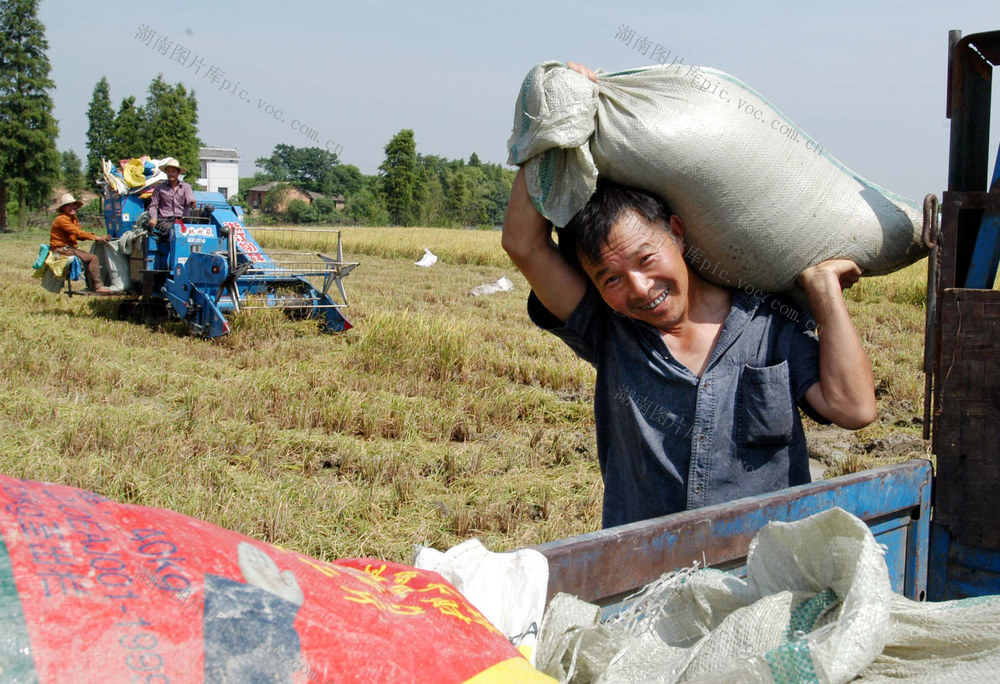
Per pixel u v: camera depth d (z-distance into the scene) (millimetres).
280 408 6918
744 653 1451
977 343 2293
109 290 12000
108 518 1119
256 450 5875
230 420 6527
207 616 1038
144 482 4898
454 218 88312
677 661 1512
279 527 4422
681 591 1810
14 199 62812
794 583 1664
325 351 9773
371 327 9742
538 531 4664
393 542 4441
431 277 21672
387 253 30312
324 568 1303
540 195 2162
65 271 12109
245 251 11320
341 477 5488
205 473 5207
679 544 2023
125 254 11852
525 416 7320
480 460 5910
